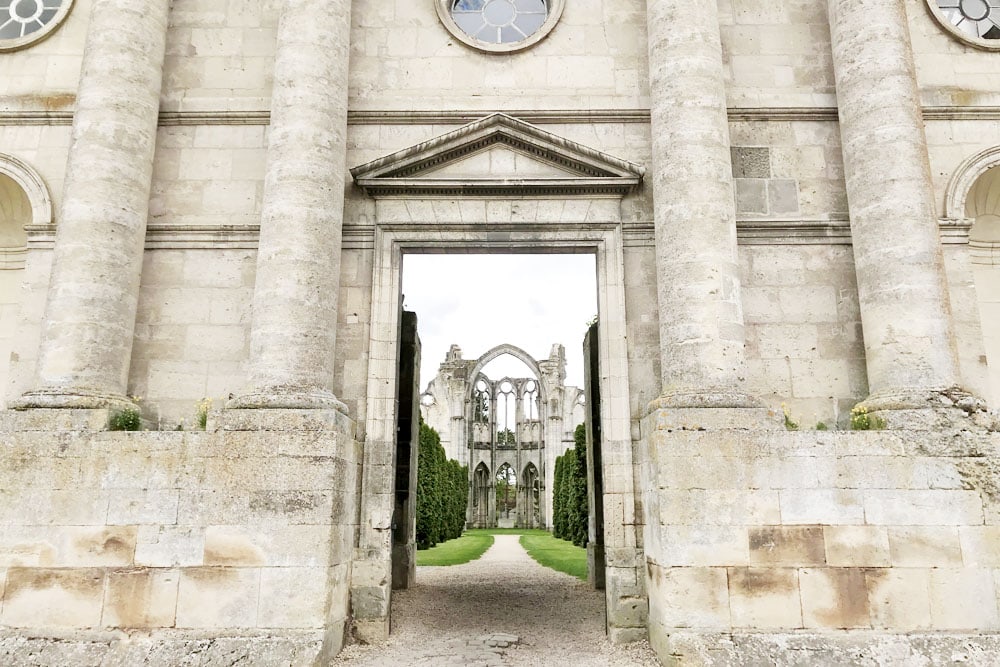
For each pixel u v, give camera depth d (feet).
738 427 32.63
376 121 43.37
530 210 41.91
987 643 29.68
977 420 33.42
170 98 43.78
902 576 30.89
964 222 41.57
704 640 30.12
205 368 40.32
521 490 212.23
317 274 37.01
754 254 41.50
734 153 42.83
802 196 42.34
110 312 37.24
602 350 40.11
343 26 41.70
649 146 42.93
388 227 41.68
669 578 31.09
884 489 31.68
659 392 39.42
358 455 38.04
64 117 43.86
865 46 40.55
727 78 44.09
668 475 32.07
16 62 44.96
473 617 42.19
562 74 44.29
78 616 30.76
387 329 40.45
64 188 38.91
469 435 205.36
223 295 41.14
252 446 32.27
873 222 38.27
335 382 39.60
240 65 44.62
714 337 35.22
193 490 31.86
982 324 45.16
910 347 35.88
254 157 43.11
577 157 41.75
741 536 31.30
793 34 44.80
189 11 45.32
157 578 31.09
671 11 40.55
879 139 38.96
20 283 46.55
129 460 32.17
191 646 29.99
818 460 31.94
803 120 43.42
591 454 53.88
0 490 31.86
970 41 44.62
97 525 31.58
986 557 31.12
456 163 42.63
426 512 106.32
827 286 41.06
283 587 31.07
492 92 43.96
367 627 36.24
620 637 36.09
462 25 46.42
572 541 111.86
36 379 35.86
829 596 30.73
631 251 41.42
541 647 35.40
